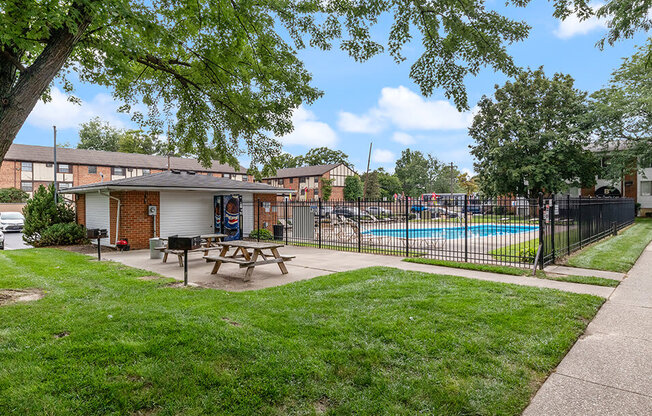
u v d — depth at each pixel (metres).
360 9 4.99
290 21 5.95
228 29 6.22
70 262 9.35
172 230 14.09
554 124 29.61
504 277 7.33
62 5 4.48
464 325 4.27
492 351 3.63
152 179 14.38
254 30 6.45
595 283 6.60
